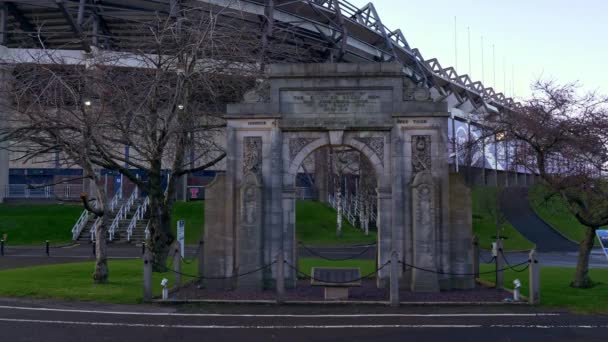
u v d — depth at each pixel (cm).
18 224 4947
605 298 1888
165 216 2509
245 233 2050
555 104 2241
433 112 2050
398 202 2045
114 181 6022
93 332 1405
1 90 2288
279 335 1374
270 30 4212
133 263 2897
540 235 5544
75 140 2334
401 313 1666
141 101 2333
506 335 1385
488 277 2441
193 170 2530
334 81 2097
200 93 2547
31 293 1947
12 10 4962
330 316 1617
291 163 2102
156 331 1418
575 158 2091
